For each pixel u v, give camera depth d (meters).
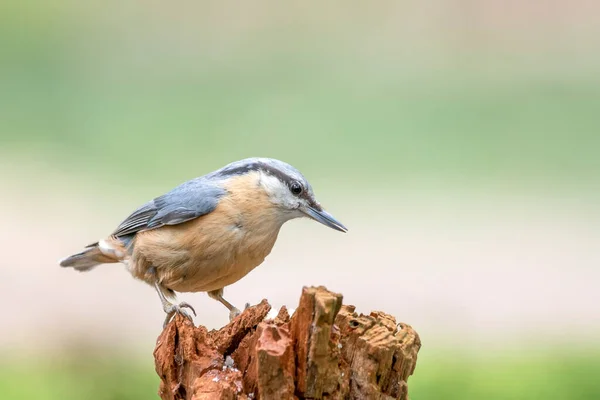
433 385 8.28
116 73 21.70
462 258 13.77
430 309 11.40
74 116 19.67
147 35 23.70
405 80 22.41
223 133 18.84
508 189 17.44
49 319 10.59
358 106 20.58
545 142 19.52
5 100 20.41
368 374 4.68
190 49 23.28
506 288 12.27
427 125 19.64
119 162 17.98
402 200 16.89
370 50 23.75
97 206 15.61
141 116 19.62
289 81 22.05
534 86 21.62
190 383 5.09
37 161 18.00
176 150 18.41
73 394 8.34
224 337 5.14
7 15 22.66
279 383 4.48
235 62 22.88
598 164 18.48
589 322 10.81
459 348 9.60
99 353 9.45
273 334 4.55
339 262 13.50
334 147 18.52
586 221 15.70
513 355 9.23
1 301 11.20
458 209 16.45
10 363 8.98
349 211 16.34
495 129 19.55
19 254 13.20
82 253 7.78
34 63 21.83
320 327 4.43
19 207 15.50
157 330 10.52
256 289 12.15
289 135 19.55
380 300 11.72
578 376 8.54
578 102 21.17
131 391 8.40
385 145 19.53
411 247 14.38
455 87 21.73
